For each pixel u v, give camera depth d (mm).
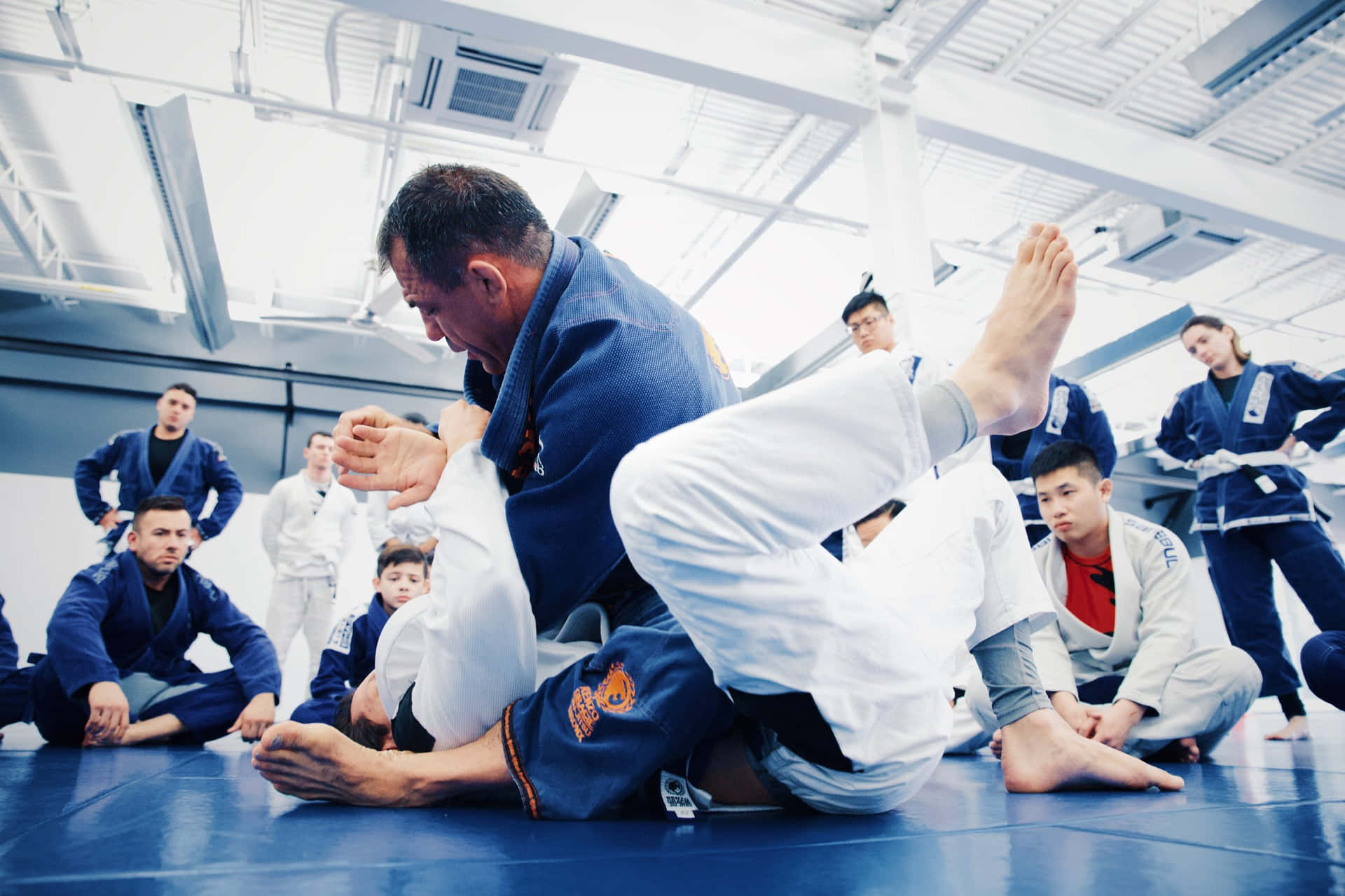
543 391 935
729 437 645
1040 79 4648
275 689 2842
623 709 823
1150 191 4727
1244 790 948
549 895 450
